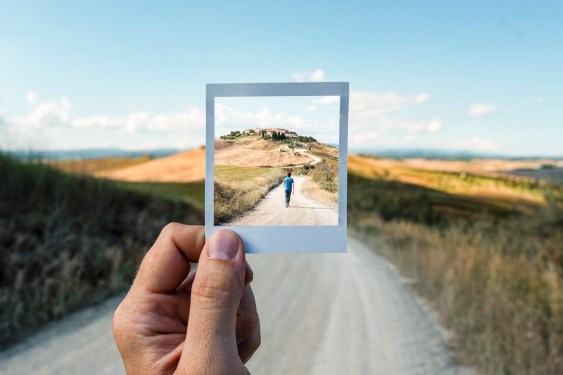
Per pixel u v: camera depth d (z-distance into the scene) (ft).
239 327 4.43
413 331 16.28
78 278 18.39
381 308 19.30
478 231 29.84
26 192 23.68
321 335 16.07
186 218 36.27
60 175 27.20
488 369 12.87
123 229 26.84
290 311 19.03
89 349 13.92
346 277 25.61
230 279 3.50
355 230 48.32
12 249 18.86
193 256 4.04
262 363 13.69
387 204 51.65
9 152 26.05
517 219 29.27
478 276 21.04
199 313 3.47
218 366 3.39
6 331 14.64
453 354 14.06
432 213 46.80
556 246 22.63
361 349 14.70
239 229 3.81
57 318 16.44
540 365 12.53
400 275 26.07
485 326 14.92
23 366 12.67
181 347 3.71
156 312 3.94
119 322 3.93
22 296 16.66
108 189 29.63
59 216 22.88
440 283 21.39
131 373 3.86
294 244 3.82
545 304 16.22
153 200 34.60
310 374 12.92
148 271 3.99
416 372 12.87
